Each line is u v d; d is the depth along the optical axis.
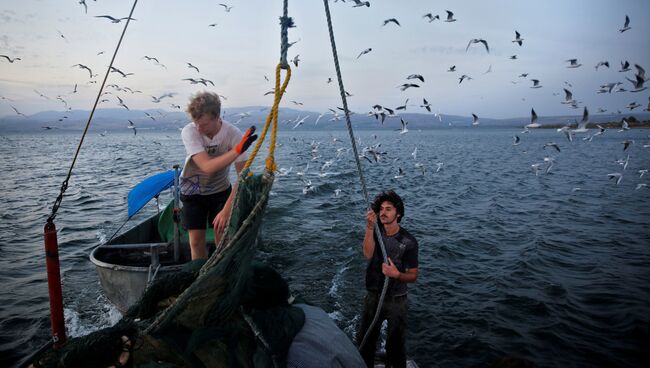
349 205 16.92
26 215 15.81
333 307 7.57
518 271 9.17
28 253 11.05
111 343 1.84
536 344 6.20
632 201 18.38
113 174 30.59
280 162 37.50
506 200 18.80
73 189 22.78
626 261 9.93
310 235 12.20
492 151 61.69
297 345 2.07
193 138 3.89
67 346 1.88
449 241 11.65
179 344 1.96
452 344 6.24
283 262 9.91
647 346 6.09
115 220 15.02
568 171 32.69
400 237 4.20
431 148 68.56
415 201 18.38
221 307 1.99
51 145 86.88
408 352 6.07
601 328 6.62
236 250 1.94
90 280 8.97
